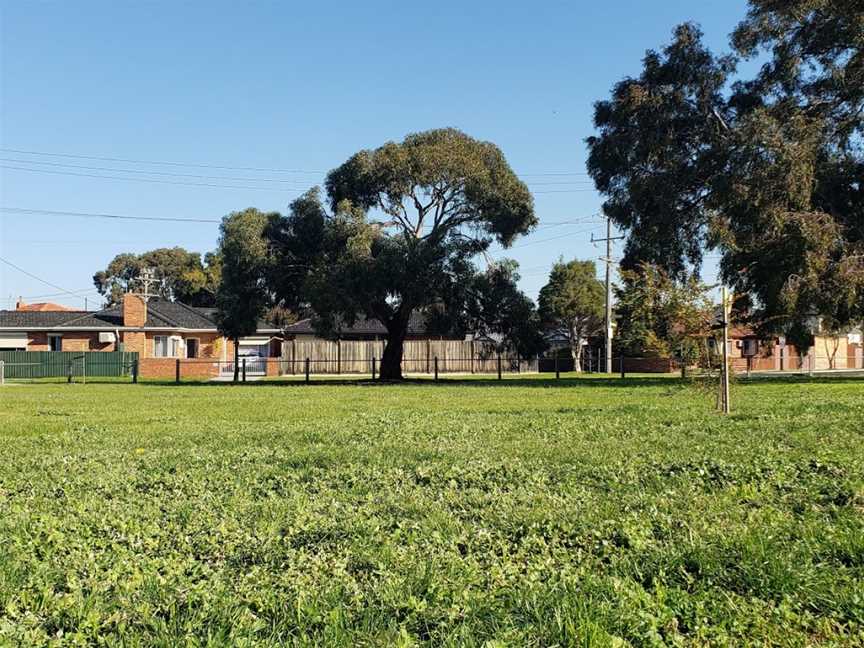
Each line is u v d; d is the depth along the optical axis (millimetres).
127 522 5910
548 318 57562
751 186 27609
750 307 30484
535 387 28578
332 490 7277
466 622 3867
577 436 11117
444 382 35844
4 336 50969
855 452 8797
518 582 4492
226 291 37812
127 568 4738
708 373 15062
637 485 7207
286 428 13039
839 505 6297
